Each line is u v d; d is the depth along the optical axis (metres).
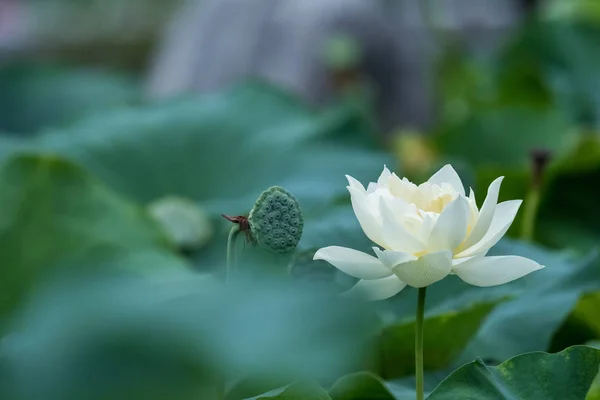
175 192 4.87
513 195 4.77
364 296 2.69
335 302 2.52
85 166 4.77
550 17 7.83
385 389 2.86
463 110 7.64
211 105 5.16
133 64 12.49
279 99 5.21
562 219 4.89
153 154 4.93
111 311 2.51
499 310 3.20
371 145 5.13
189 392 2.49
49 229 3.49
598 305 3.19
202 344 2.47
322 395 2.70
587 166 4.85
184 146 4.98
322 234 3.23
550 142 5.84
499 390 2.72
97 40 12.41
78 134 4.98
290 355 2.47
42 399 2.49
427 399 2.71
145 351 2.48
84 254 3.47
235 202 4.44
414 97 7.48
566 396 2.74
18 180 3.51
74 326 2.51
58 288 2.77
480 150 5.94
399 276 2.66
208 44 7.27
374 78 7.31
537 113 5.96
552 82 6.89
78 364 2.49
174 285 2.98
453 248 2.65
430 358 3.07
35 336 2.59
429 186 2.71
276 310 2.48
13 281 3.44
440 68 8.95
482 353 3.10
